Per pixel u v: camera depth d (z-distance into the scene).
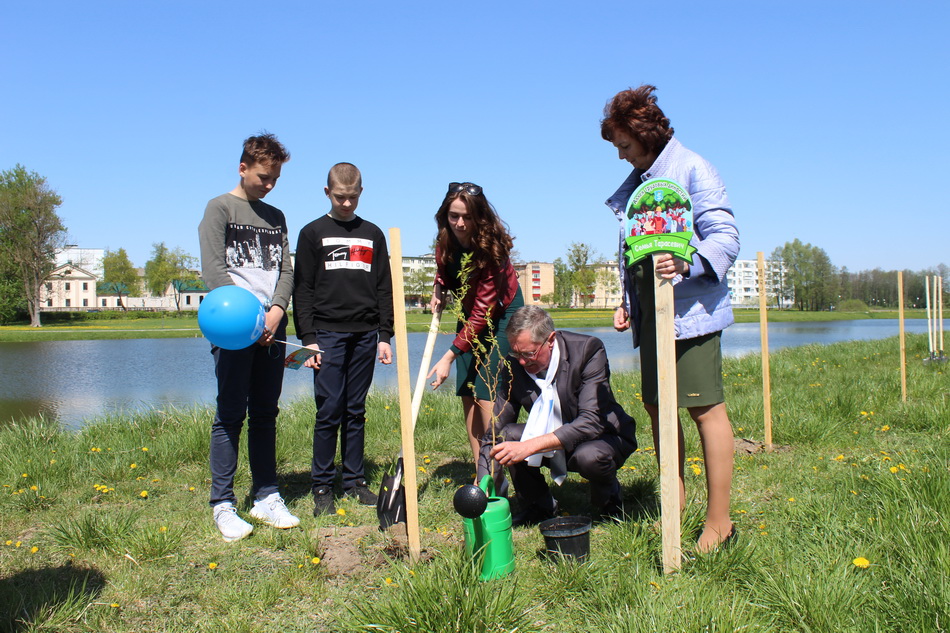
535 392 3.45
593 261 86.69
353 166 3.88
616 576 2.59
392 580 2.60
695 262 2.68
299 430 5.97
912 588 2.23
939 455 4.04
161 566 2.97
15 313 59.03
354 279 3.90
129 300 98.31
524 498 3.49
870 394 6.52
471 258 3.67
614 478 3.43
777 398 6.55
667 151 2.86
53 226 54.75
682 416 5.93
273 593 2.62
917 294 109.94
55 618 2.45
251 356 3.49
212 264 3.44
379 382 12.64
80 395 12.22
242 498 4.09
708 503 2.85
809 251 110.12
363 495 3.96
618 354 19.61
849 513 3.14
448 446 5.50
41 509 3.85
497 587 2.44
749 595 2.39
